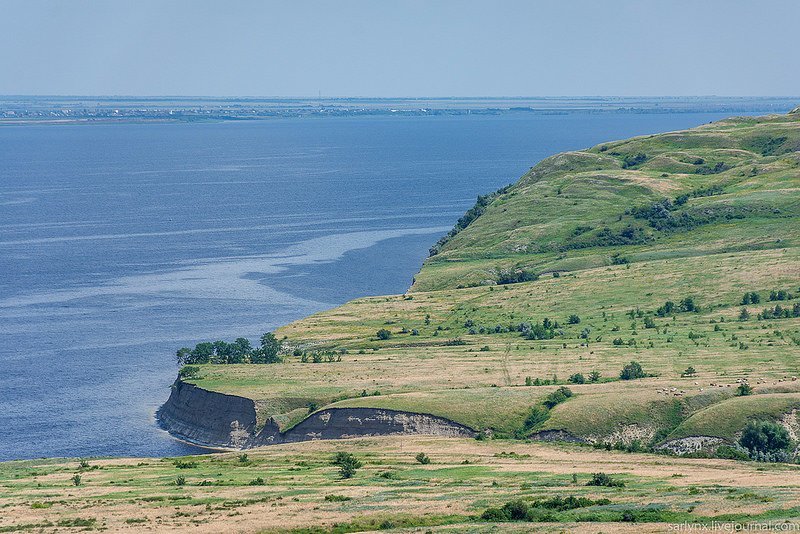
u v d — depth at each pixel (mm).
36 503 138000
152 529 119062
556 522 112312
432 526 115062
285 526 117625
